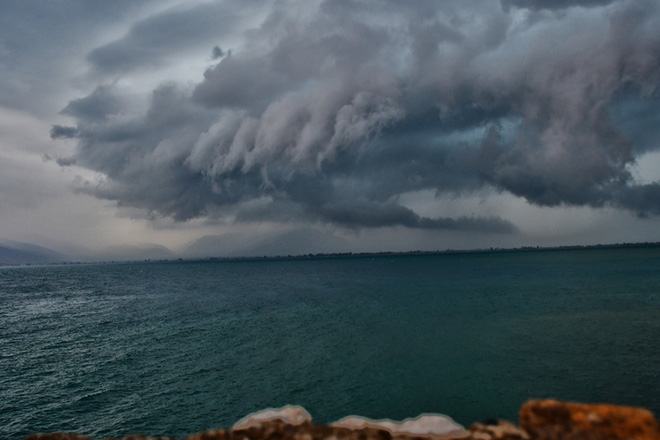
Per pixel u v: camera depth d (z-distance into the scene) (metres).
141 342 43.59
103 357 37.44
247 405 25.11
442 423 5.92
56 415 24.28
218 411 24.39
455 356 33.28
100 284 141.88
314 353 36.41
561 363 30.20
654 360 29.91
